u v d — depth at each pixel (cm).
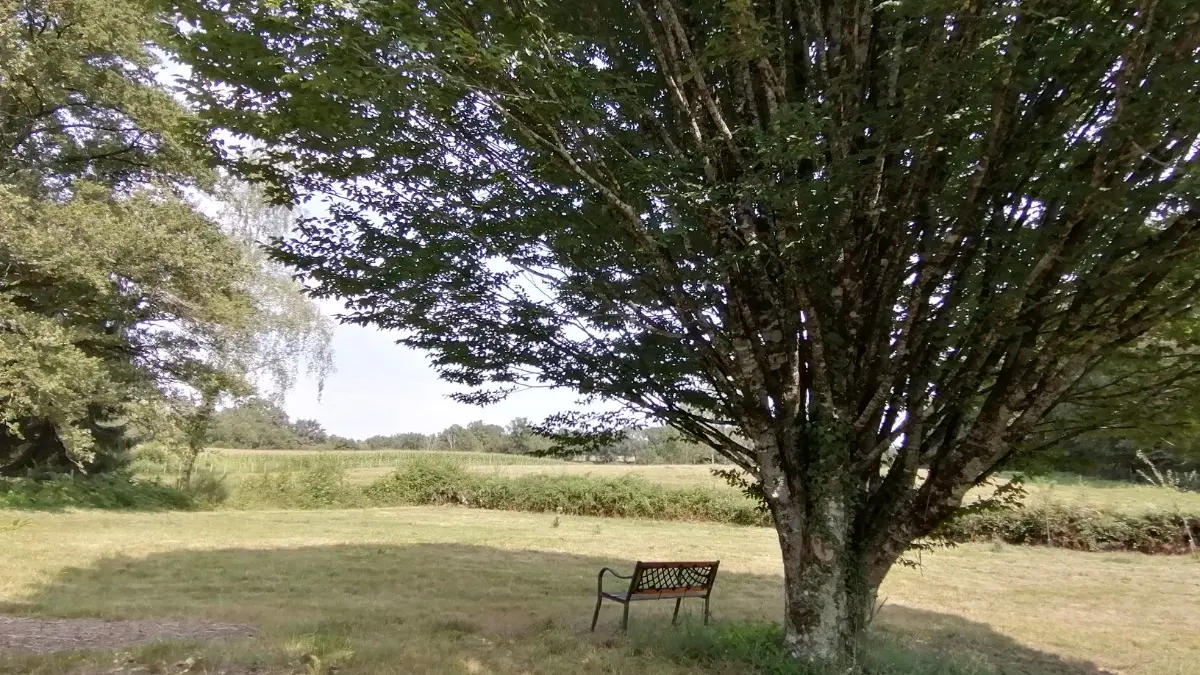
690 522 2369
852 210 506
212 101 499
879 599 1070
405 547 1442
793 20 549
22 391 1509
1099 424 537
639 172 469
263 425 5325
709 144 493
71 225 1619
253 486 2453
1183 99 377
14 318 1541
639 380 586
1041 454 582
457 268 525
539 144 469
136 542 1347
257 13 428
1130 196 416
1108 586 1255
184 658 545
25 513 1648
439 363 602
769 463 569
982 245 552
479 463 2981
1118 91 384
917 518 547
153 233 1769
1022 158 474
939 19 411
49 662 525
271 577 1052
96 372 1652
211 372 2091
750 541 1852
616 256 530
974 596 1146
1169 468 1852
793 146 424
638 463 3959
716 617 846
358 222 542
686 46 475
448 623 742
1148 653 802
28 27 1648
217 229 2058
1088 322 481
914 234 545
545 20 449
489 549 1479
